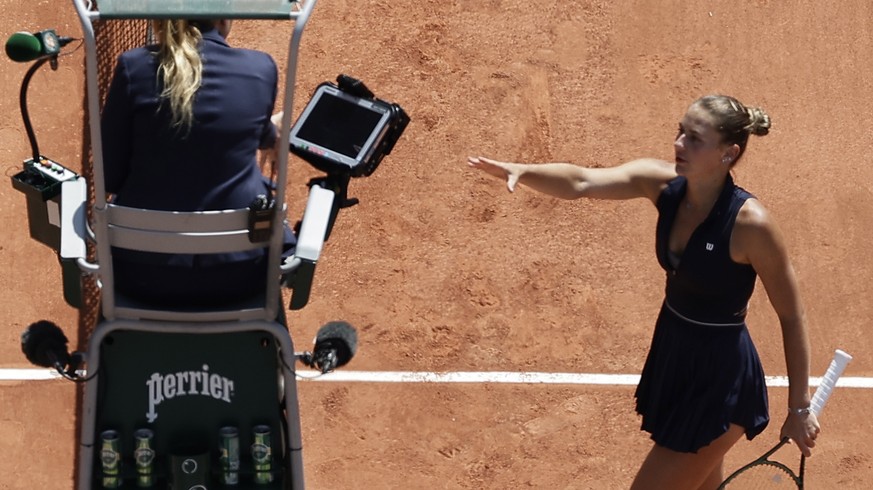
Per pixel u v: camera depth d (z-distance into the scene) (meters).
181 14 16.28
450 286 29.02
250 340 18.20
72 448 25.56
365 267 29.05
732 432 20.50
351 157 18.42
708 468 20.84
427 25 33.19
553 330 28.62
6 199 28.69
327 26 32.72
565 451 26.55
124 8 16.11
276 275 17.39
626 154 31.72
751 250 19.34
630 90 32.91
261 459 18.33
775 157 32.28
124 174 17.48
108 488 18.22
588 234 30.30
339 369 27.41
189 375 18.25
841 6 34.94
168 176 17.14
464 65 32.69
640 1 34.38
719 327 20.06
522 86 32.53
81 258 17.12
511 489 25.78
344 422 26.58
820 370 28.75
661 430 20.70
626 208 30.84
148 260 17.44
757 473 22.72
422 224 29.92
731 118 18.92
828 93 33.53
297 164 30.08
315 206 18.06
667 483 20.69
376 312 28.39
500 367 27.88
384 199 30.12
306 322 28.00
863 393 28.36
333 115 18.75
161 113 16.95
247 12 16.33
